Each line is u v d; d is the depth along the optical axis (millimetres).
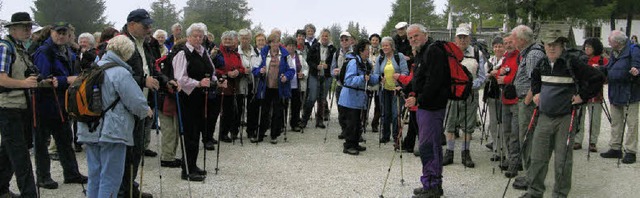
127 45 4281
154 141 8422
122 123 4223
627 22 38344
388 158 7418
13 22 4809
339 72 8641
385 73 7957
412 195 5621
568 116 4934
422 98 4996
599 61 8406
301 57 9383
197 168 6094
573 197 5703
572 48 4980
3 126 4723
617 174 6684
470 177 6430
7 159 4914
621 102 7320
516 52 6348
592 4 30188
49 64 5457
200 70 5805
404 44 8914
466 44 6945
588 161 7352
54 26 5578
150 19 5266
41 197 5297
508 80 6297
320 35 10219
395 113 8297
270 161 7117
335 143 8516
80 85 4188
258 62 8273
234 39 7922
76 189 5598
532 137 5723
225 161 7055
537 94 5109
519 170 6613
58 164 6664
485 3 29344
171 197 5387
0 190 5004
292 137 9016
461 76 5078
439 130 5176
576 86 4785
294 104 9461
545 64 5000
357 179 6242
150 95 6805
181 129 5559
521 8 28500
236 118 8398
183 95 5770
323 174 6461
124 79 4176
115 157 4285
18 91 4766
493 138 7027
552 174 6656
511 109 6387
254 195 5535
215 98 6391
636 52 7121
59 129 5578
